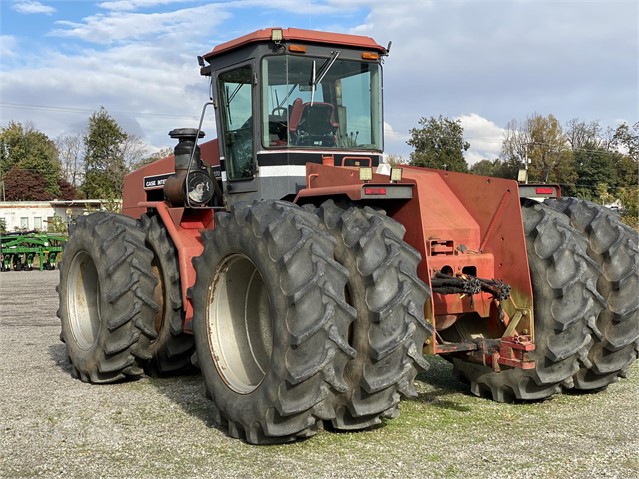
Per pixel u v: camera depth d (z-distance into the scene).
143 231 6.12
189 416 4.84
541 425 4.41
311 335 3.83
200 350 4.69
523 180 4.89
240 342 4.73
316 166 5.10
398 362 4.01
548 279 4.69
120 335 5.80
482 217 4.93
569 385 4.86
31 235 27.42
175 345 6.05
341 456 3.86
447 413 4.73
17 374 6.45
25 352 7.66
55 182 70.69
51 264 26.55
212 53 5.89
